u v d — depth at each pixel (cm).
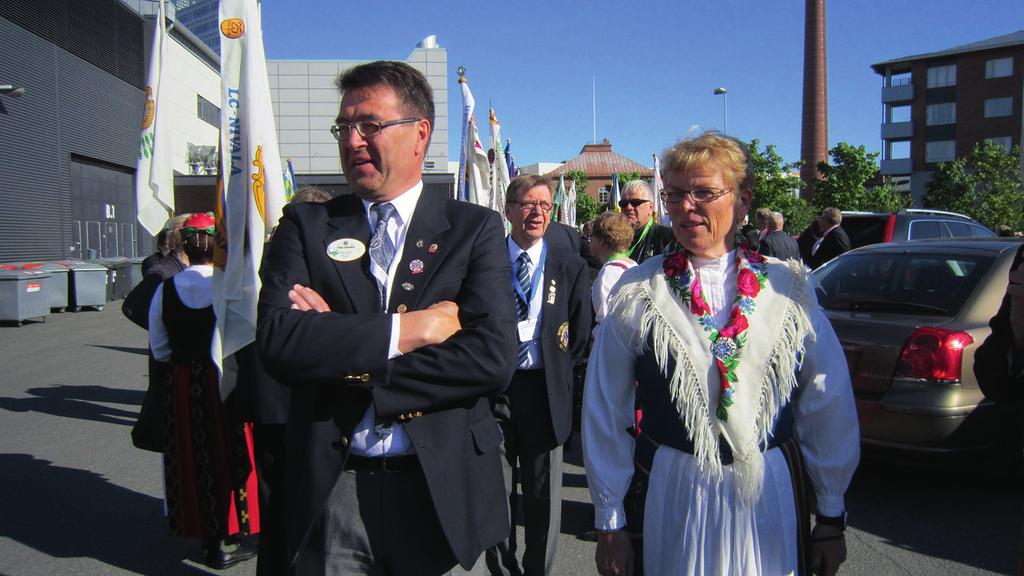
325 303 182
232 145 358
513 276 340
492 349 180
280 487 284
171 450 367
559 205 1462
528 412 332
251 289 341
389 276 189
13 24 1886
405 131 192
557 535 338
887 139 5556
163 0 445
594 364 208
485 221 197
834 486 195
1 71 1836
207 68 3172
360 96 190
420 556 184
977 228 1020
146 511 448
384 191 193
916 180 5428
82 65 2253
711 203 193
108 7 2414
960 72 5250
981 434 417
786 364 186
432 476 178
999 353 206
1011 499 448
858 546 381
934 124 5353
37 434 620
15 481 500
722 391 184
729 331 186
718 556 185
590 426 205
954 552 373
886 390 429
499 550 340
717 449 185
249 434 370
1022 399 208
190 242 380
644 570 198
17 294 1366
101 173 2423
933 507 435
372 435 181
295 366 171
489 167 630
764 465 186
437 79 3716
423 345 175
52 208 2081
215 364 344
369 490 182
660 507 194
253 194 349
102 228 2427
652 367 197
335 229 192
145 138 446
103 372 912
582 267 357
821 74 4531
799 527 193
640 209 504
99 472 521
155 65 448
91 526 423
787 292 192
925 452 415
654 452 199
